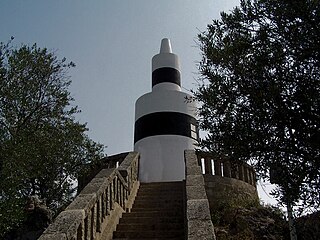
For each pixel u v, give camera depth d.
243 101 5.38
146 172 19.58
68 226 6.89
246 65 5.39
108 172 10.45
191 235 6.52
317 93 4.80
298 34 4.93
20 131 11.95
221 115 5.59
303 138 4.80
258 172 5.26
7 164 10.95
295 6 4.94
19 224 11.18
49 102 13.15
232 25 5.77
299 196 4.86
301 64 4.96
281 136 4.96
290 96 4.94
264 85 5.12
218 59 5.73
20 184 11.64
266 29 5.30
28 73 12.80
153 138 20.45
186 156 13.24
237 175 16.23
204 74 5.86
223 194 15.31
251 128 5.15
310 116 4.80
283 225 11.21
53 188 15.37
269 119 5.02
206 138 5.70
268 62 5.14
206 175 15.48
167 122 20.70
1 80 11.88
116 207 10.71
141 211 11.83
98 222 8.70
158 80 23.47
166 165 19.53
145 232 9.63
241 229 12.14
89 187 9.00
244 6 5.62
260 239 11.49
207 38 5.99
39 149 12.66
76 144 15.42
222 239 11.46
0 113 11.72
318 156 4.73
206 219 7.12
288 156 4.96
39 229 11.97
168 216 11.05
